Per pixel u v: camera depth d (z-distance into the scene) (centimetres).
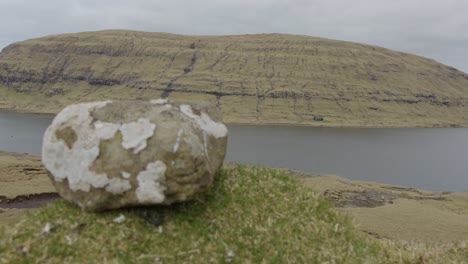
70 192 1083
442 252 1323
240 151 11588
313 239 1121
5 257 893
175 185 1029
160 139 1036
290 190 1312
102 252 951
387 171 9419
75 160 1076
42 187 3984
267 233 1105
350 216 1299
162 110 1105
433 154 13138
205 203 1160
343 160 10775
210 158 1190
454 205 5019
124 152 1039
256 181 1329
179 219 1080
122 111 1105
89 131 1083
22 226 996
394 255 1224
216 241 1054
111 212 1057
